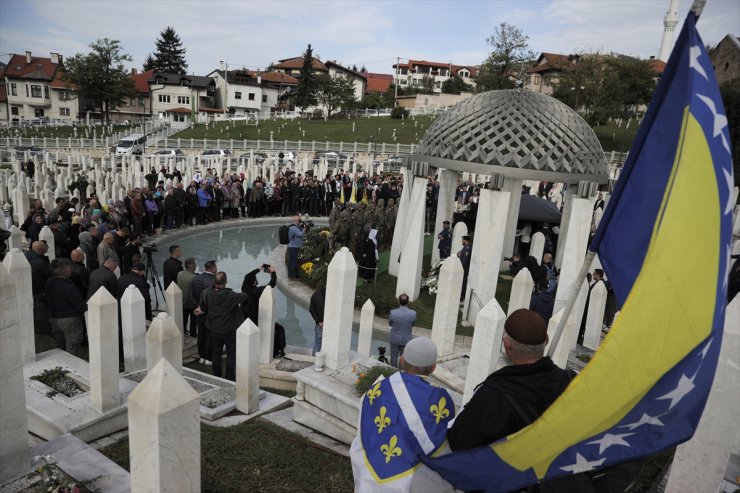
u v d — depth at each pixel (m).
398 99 93.56
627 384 2.45
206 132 61.19
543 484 2.62
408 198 16.19
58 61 79.44
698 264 2.52
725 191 2.62
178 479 3.51
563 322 3.26
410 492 2.60
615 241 2.98
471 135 13.63
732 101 31.23
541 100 13.91
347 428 6.48
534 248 16.98
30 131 59.22
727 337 4.29
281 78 92.50
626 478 2.72
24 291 6.96
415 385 2.90
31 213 15.08
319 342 10.02
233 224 23.72
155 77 82.69
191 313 10.63
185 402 3.45
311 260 17.23
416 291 14.67
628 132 61.66
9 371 4.53
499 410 2.54
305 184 26.81
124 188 22.98
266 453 5.94
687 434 2.57
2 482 4.60
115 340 6.17
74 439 5.33
